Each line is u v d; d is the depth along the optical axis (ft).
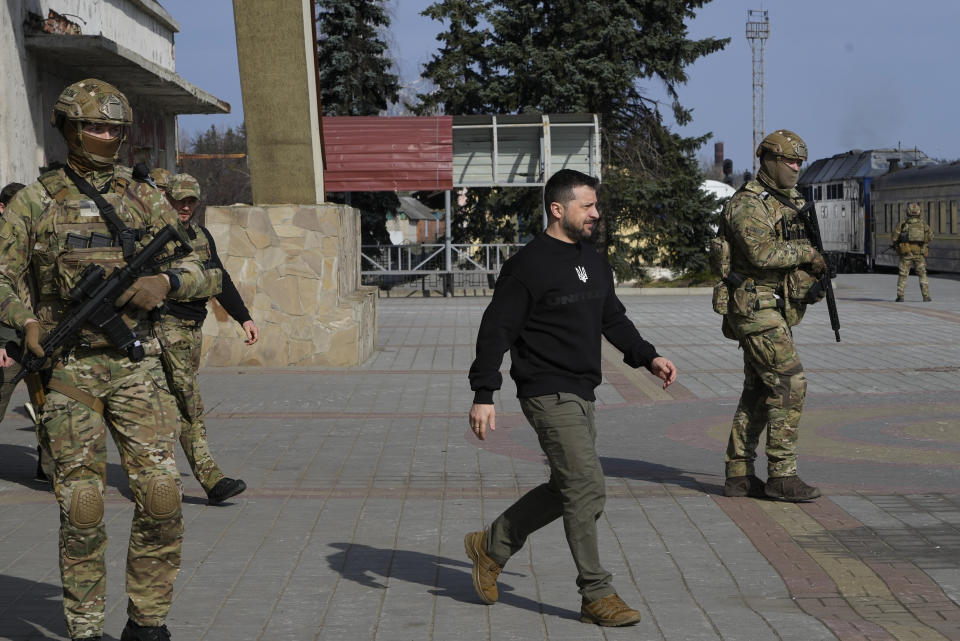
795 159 23.77
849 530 21.77
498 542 17.16
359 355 48.85
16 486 26.20
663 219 113.70
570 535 16.43
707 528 22.06
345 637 16.05
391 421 35.22
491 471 27.81
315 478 27.02
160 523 14.79
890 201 143.33
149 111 72.64
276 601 17.71
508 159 102.94
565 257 16.65
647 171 115.75
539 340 16.49
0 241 14.69
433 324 70.54
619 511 23.52
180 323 23.31
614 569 19.35
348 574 19.20
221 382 43.45
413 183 99.60
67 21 55.52
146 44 72.54
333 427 34.12
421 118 100.94
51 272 14.94
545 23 115.03
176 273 15.20
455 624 16.57
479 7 117.50
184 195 23.94
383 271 101.86
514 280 16.53
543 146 99.45
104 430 14.96
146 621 14.92
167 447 15.05
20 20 49.01
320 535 21.77
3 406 24.22
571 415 16.31
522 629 16.33
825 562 19.65
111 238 15.06
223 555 20.35
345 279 50.98
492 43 118.21
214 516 23.29
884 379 44.37
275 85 47.32
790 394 23.95
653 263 113.50
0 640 15.83
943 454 29.60
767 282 24.09
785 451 24.12
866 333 62.28
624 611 16.29
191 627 16.46
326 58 117.70
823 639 15.66
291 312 47.88
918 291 104.27
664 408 38.11
